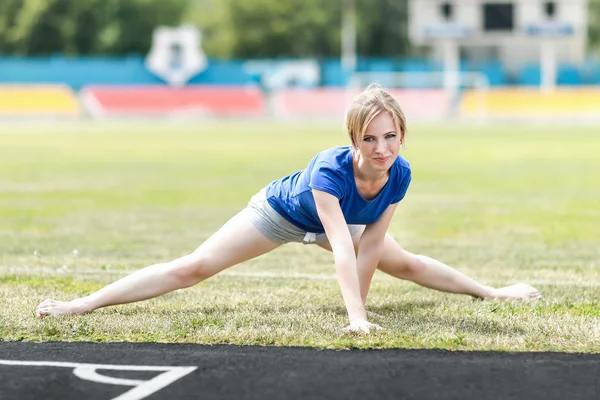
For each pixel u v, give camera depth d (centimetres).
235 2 8494
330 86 6719
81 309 645
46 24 8031
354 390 463
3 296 728
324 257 975
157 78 6550
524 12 6241
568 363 513
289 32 8475
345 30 8344
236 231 634
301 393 458
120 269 882
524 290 723
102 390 470
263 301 711
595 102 6059
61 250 1029
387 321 627
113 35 8144
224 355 534
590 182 2031
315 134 4400
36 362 524
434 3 6228
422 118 6253
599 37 9800
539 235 1171
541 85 6625
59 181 2058
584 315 647
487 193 1775
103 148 3366
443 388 466
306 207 608
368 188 593
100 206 1539
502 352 538
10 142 3753
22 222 1308
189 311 668
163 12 8538
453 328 600
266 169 2406
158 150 3244
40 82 6444
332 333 584
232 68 6625
